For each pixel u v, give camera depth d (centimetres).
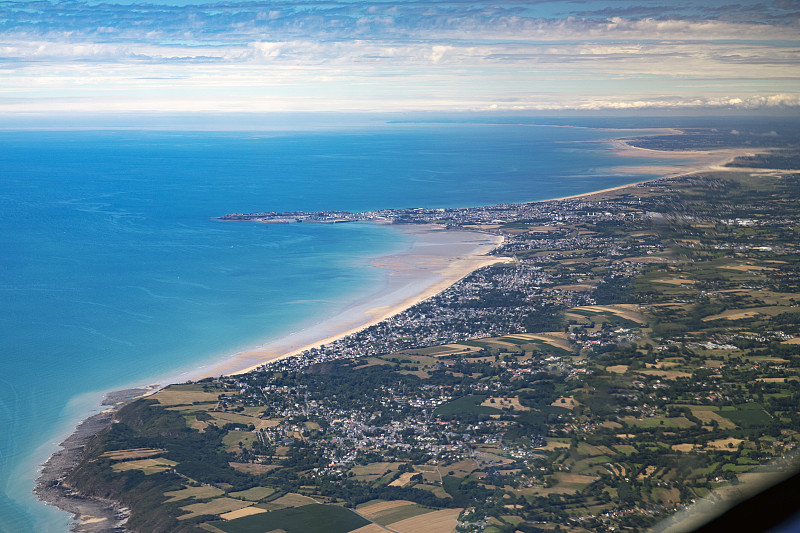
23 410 9775
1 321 14300
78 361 11850
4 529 6650
